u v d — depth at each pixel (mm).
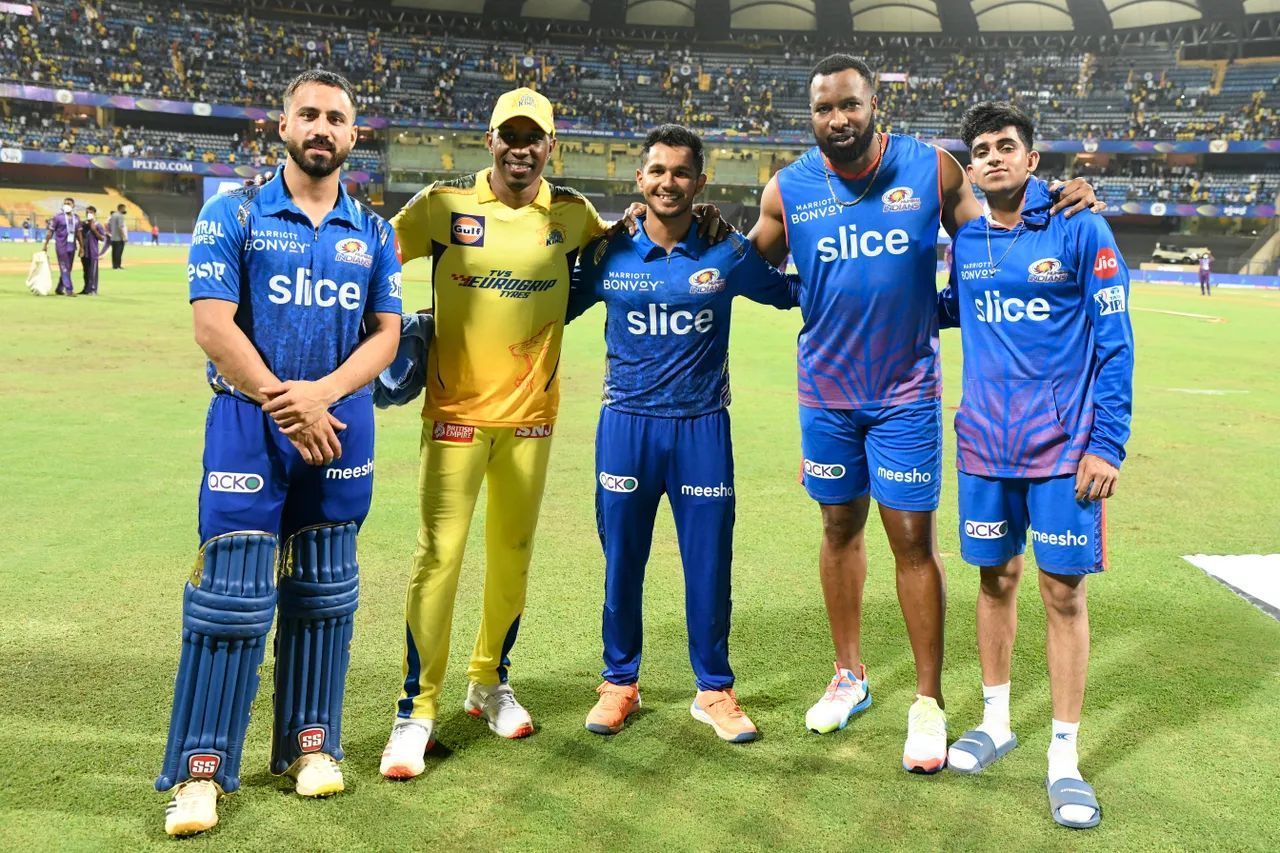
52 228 15773
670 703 3197
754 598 4094
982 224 2795
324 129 2387
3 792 2494
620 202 44312
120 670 3199
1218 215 40250
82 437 6469
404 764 2648
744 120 45719
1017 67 48688
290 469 2490
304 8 48312
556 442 6961
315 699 2602
